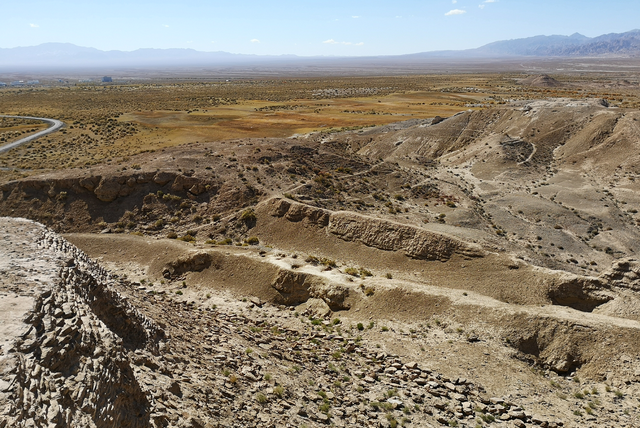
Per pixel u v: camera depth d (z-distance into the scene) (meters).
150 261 42.03
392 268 40.00
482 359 27.77
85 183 53.47
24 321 13.34
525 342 29.16
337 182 63.47
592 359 27.36
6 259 19.17
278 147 71.44
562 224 60.06
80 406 11.78
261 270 38.00
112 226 51.09
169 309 30.08
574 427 21.97
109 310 20.11
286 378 22.80
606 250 53.28
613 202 68.56
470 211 59.97
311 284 35.84
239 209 52.19
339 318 33.47
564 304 33.91
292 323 33.16
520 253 45.19
